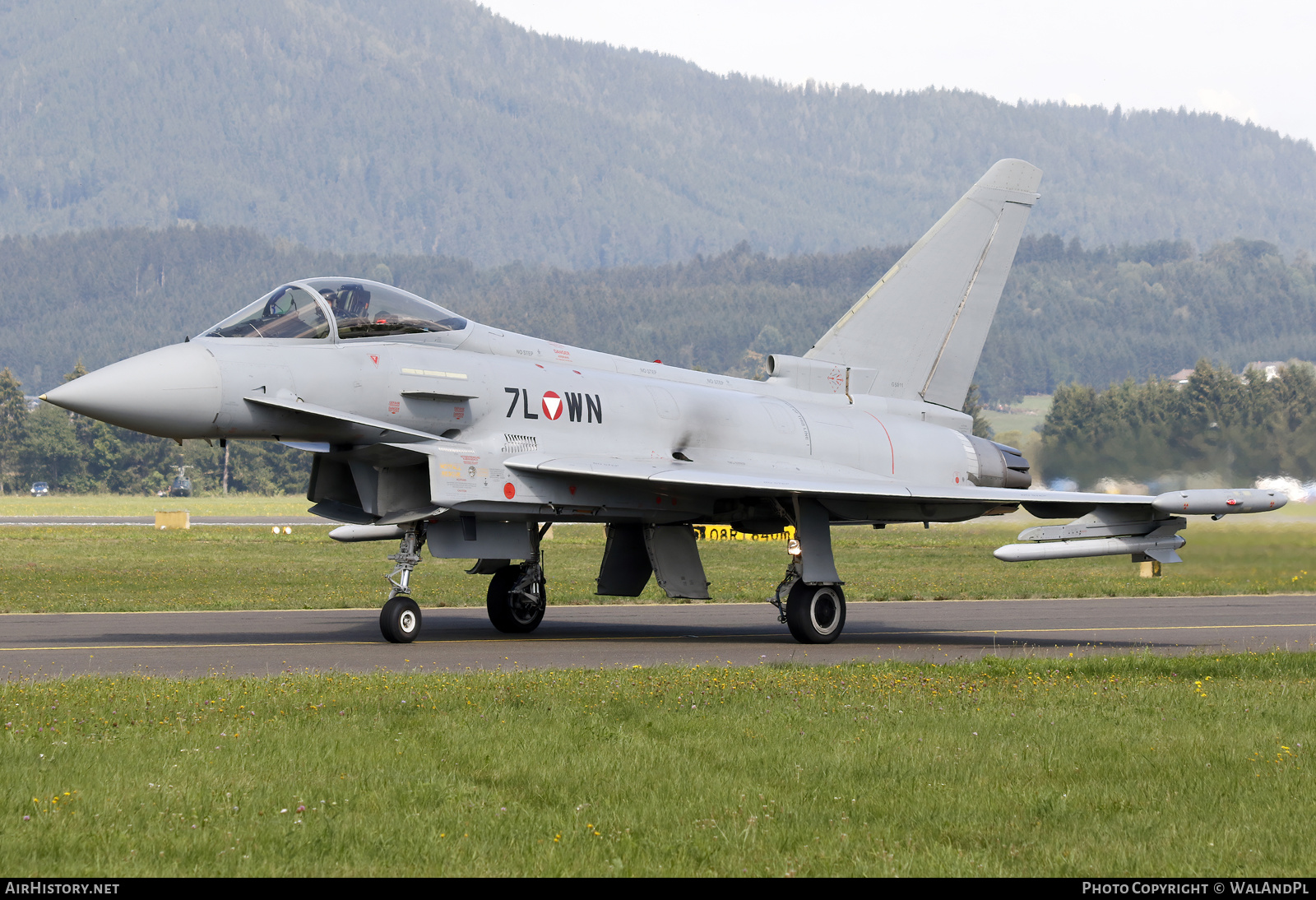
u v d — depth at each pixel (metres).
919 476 69.06
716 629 64.31
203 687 34.97
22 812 21.09
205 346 50.06
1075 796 23.38
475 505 53.53
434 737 27.80
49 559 118.06
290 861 18.94
